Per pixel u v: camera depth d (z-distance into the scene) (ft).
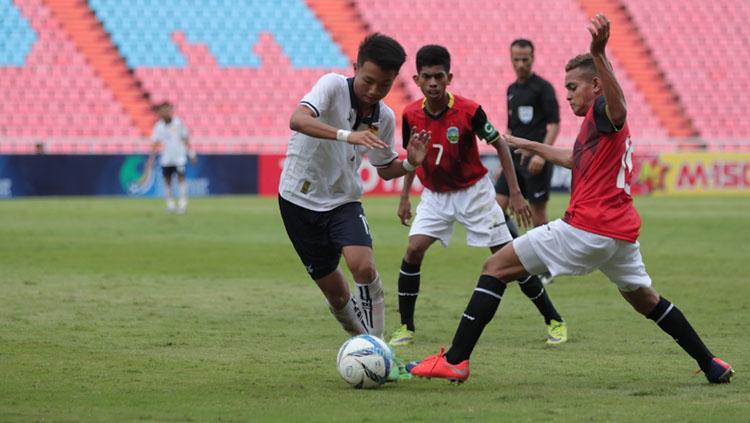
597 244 73.20
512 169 98.53
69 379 77.00
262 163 363.35
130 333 99.66
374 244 196.85
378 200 337.72
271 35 417.90
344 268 161.79
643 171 388.16
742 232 226.38
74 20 393.70
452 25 444.55
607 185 73.56
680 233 223.92
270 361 85.66
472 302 74.08
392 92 412.16
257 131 396.78
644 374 80.64
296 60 415.85
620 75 445.78
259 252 179.63
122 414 64.75
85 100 379.14
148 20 404.16
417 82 98.58
